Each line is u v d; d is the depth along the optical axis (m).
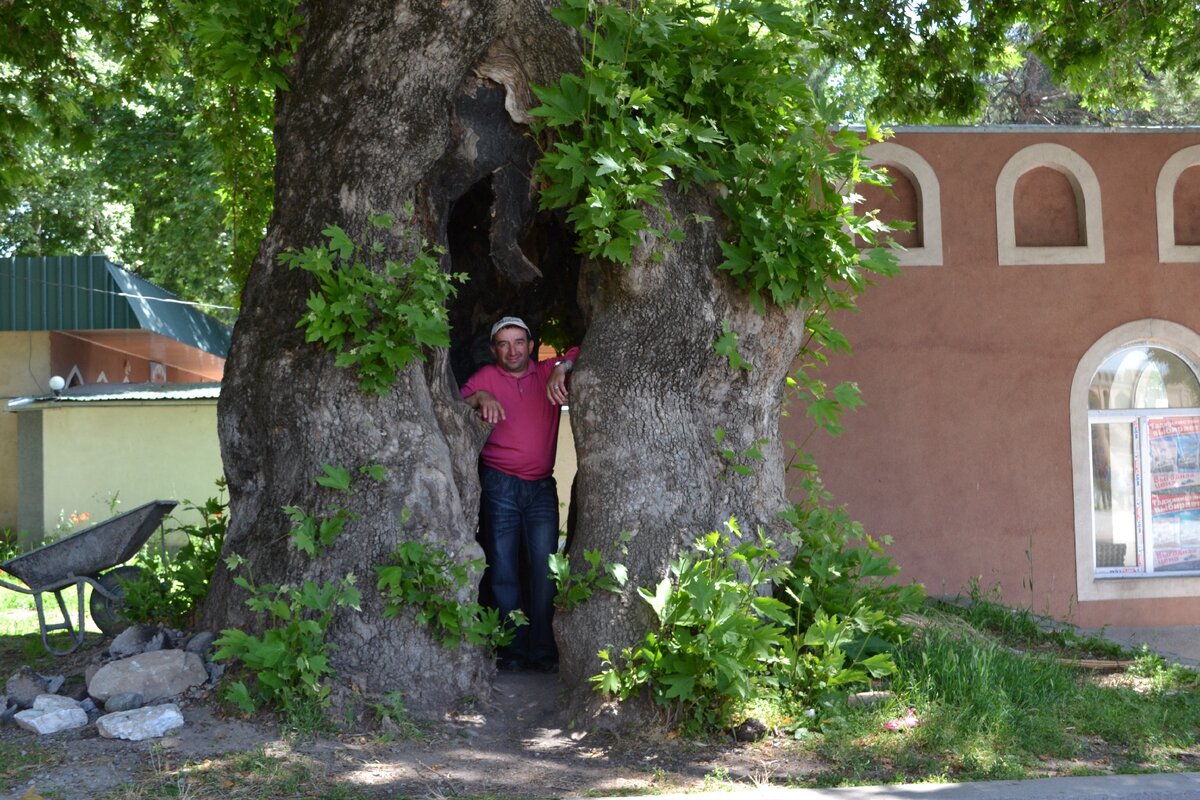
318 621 5.51
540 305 7.75
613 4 5.91
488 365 6.73
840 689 5.80
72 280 17.16
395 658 5.61
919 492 10.64
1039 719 5.88
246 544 5.97
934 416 10.68
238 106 11.21
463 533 5.94
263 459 6.05
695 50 5.93
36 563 6.76
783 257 5.93
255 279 6.23
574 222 6.88
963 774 5.01
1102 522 11.09
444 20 5.87
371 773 4.79
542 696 5.90
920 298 10.70
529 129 6.23
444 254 6.22
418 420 5.95
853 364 10.62
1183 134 10.95
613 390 6.04
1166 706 6.54
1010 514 10.70
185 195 22.34
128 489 16.73
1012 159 10.81
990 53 11.98
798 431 10.56
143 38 11.41
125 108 21.80
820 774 4.96
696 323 6.02
